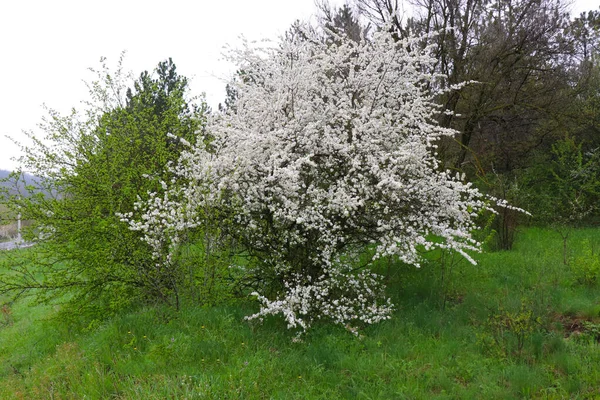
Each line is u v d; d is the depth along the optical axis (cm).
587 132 1553
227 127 677
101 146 688
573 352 493
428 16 1296
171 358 496
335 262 639
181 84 847
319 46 739
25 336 712
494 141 1634
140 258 638
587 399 419
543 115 1422
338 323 593
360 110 651
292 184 587
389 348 524
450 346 526
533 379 443
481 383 450
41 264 659
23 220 676
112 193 668
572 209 1202
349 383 464
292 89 648
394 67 703
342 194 579
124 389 454
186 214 593
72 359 543
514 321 513
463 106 1362
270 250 632
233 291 661
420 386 450
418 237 580
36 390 487
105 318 659
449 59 1304
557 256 860
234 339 539
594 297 649
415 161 630
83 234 646
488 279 751
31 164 657
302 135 634
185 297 631
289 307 547
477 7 1313
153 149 725
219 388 439
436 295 686
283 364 487
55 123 677
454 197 647
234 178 601
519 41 1276
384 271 771
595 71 1617
